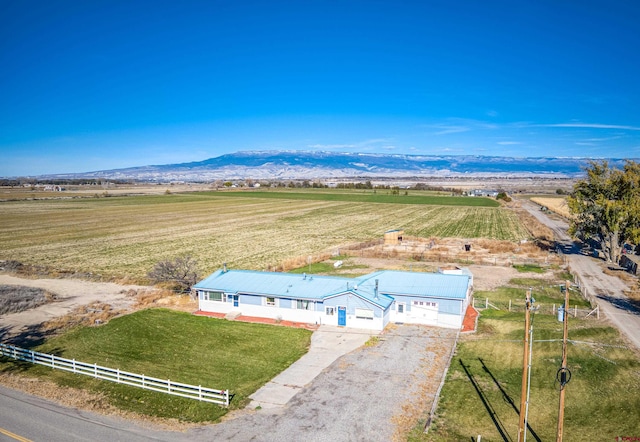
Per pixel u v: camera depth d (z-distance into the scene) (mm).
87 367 34906
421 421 27172
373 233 107750
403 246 88375
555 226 124812
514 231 112312
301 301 45594
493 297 54219
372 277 49812
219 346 39469
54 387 31359
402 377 33094
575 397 29766
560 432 22141
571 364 34438
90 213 154375
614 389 30359
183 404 29125
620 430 25688
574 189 76812
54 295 56062
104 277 64938
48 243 94938
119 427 26297
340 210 164250
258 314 47219
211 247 89500
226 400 28797
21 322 45906
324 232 109438
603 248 76438
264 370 34562
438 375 33406
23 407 28469
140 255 81812
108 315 47531
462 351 37812
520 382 31969
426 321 44688
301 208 171500
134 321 45719
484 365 34938
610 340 38875
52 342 40500
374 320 43312
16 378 32719
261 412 28203
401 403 29297
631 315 46000
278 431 26000
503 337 40750
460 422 27000
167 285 59188
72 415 27578
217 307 48938
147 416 27625
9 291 56875
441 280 48312
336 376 33344
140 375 31219
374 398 29953
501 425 26672
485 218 140750
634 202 70250
